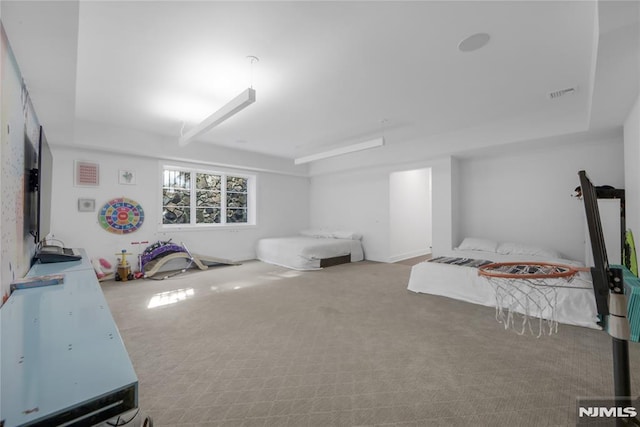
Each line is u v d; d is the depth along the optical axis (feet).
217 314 10.58
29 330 3.92
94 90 11.16
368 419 5.18
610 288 4.17
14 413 2.28
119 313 10.67
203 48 8.38
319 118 14.61
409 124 15.62
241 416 5.27
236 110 10.01
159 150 17.31
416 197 26.16
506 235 17.51
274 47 8.36
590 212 4.32
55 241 14.93
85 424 2.69
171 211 19.88
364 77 10.26
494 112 13.87
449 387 6.10
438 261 13.50
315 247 19.58
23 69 6.50
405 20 7.24
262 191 24.32
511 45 8.36
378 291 13.67
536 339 8.34
